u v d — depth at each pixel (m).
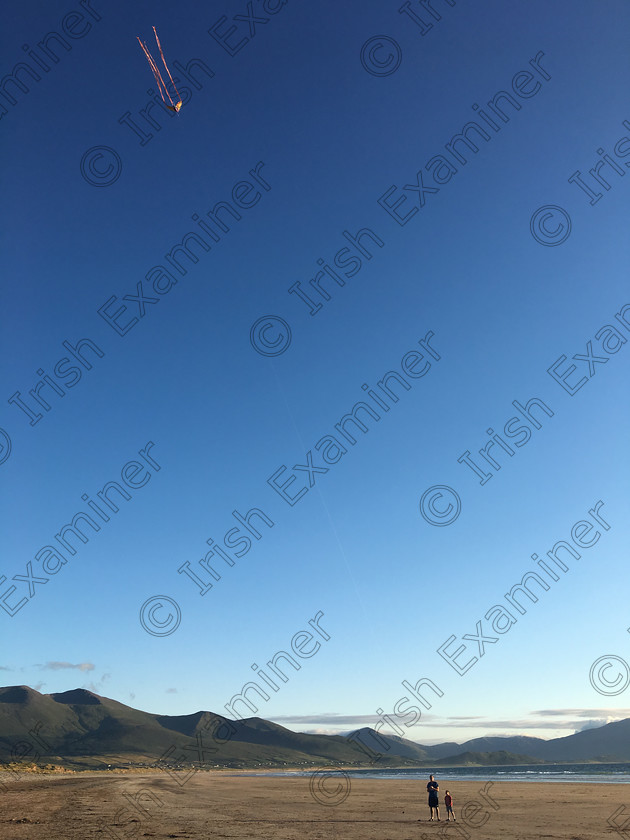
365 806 52.00
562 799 57.19
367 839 28.56
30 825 32.41
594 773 182.25
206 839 27.58
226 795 68.25
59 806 46.16
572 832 31.59
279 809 48.16
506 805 51.28
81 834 28.56
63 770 146.50
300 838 28.69
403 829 33.34
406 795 68.44
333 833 31.23
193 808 48.09
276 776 169.12
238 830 32.03
